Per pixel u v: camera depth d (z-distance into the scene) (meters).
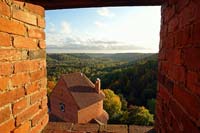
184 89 1.02
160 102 1.72
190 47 0.94
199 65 0.82
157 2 1.64
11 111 1.25
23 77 1.39
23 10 1.40
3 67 1.17
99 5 1.67
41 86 1.72
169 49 1.40
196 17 0.86
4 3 1.18
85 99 22.83
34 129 1.58
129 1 1.58
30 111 1.51
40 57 1.70
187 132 0.96
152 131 2.02
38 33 1.65
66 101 23.50
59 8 1.75
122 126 2.13
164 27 1.62
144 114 23.00
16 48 1.31
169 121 1.35
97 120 22.70
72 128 2.05
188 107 0.95
